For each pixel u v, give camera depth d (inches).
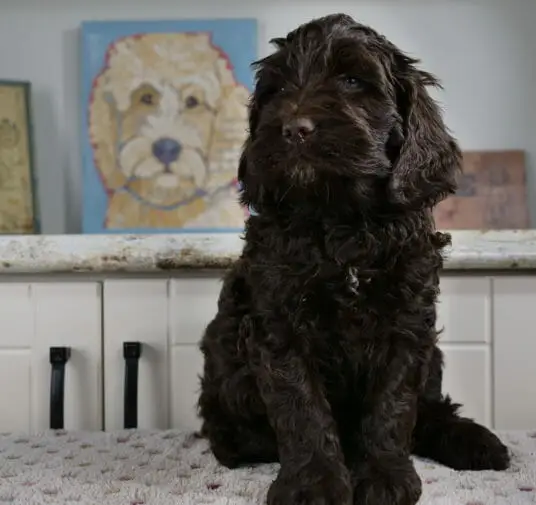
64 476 46.1
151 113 95.5
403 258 45.7
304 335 45.3
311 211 45.9
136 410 62.2
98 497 41.1
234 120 95.3
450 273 63.2
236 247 62.6
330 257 45.1
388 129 46.0
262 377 45.9
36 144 97.4
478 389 63.9
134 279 63.7
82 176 95.7
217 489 43.3
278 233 46.2
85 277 63.9
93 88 95.5
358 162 42.8
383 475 43.3
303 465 43.4
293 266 45.4
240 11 97.8
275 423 45.4
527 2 97.6
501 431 57.7
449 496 41.3
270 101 48.4
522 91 97.6
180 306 63.9
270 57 50.4
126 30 95.7
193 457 51.3
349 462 46.5
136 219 95.3
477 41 97.7
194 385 64.0
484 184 95.0
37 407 64.4
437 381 54.0
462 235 70.3
